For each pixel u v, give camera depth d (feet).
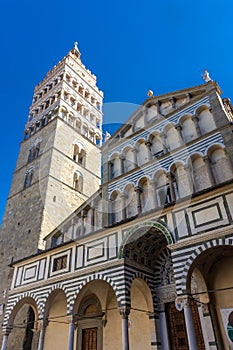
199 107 84.48
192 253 52.19
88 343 75.10
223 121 75.82
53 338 81.51
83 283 66.85
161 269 70.90
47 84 188.65
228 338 54.08
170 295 66.64
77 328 78.64
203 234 52.34
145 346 64.54
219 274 60.34
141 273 66.33
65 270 73.36
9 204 138.10
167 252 71.51
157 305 67.36
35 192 126.52
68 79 181.47
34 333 85.87
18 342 87.40
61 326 81.97
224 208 52.24
